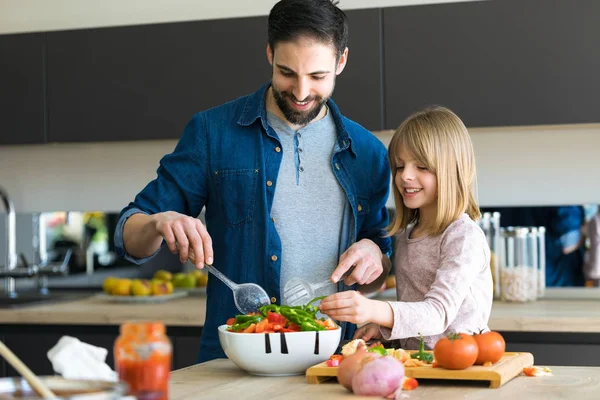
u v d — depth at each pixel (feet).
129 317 10.26
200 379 5.29
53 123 11.85
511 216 11.52
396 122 10.83
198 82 11.37
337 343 5.48
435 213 6.75
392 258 11.31
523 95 10.55
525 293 10.80
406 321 5.64
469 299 6.32
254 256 6.74
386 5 11.91
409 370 5.00
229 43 11.29
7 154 13.23
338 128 6.97
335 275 6.04
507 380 5.00
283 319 5.57
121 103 11.62
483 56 10.62
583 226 11.23
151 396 3.53
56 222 13.12
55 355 4.43
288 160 6.82
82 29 11.75
